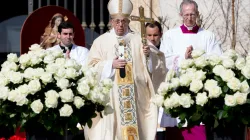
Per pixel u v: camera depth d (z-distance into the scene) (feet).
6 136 90.12
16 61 71.36
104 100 69.51
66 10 106.83
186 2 93.56
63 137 69.51
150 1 115.44
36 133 68.95
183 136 88.53
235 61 70.13
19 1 142.20
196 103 68.18
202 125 87.71
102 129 84.02
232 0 112.88
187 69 70.13
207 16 114.93
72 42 96.22
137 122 84.58
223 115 67.26
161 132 94.48
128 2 85.20
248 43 114.11
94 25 118.11
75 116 68.39
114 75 84.38
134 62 84.84
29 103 67.77
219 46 93.81
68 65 69.51
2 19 142.20
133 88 84.33
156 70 85.66
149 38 92.22
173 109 69.51
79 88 67.97
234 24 114.11
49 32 101.55
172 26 115.14
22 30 105.50
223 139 68.85
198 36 93.35
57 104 67.56
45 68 69.67
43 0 123.34
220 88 67.41
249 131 83.92
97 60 85.61
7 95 67.46
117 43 85.51
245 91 67.56
